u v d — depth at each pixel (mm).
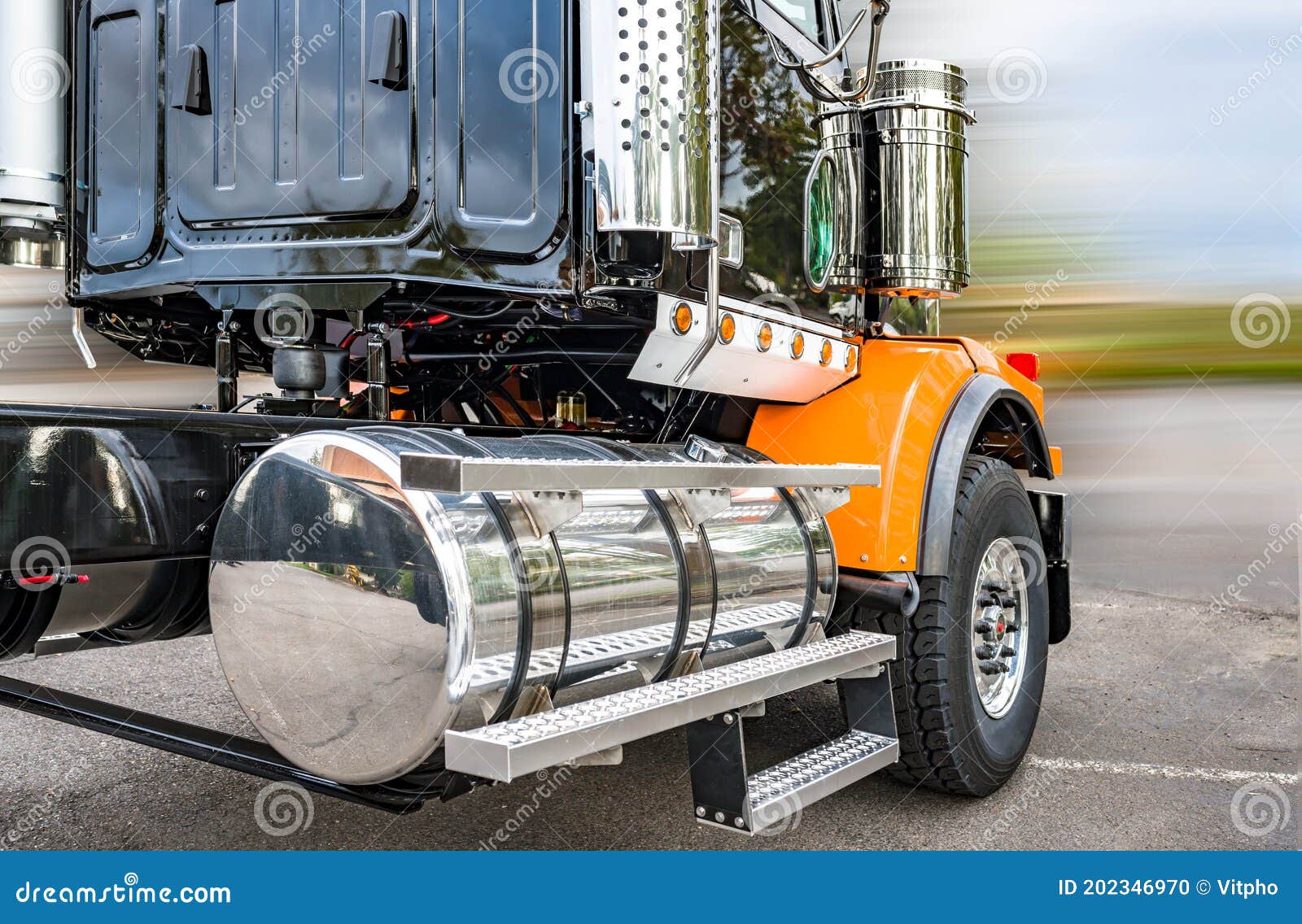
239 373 3367
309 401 2426
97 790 2936
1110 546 7480
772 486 2156
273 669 1789
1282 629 5578
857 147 2924
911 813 2924
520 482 1533
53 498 1680
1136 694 4312
